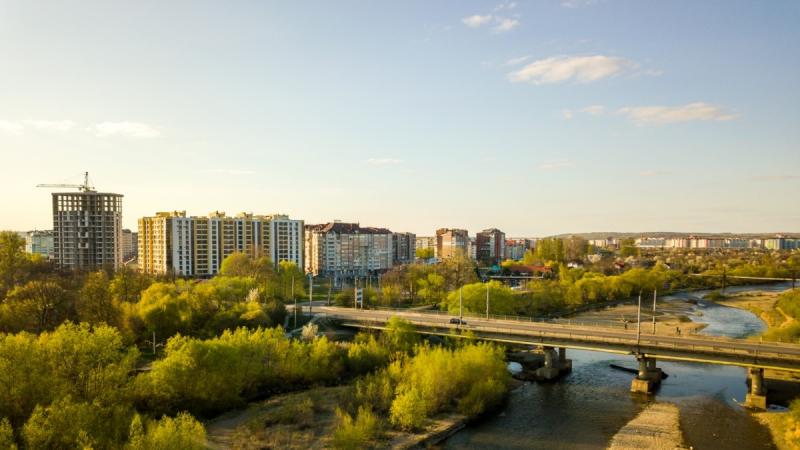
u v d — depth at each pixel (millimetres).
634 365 108875
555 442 68062
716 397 86062
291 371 84188
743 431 71375
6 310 90688
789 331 112375
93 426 50344
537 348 119188
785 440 67750
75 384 58438
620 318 164875
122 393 62438
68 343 59938
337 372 89250
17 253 149750
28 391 55062
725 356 82188
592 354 119750
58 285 105062
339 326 122812
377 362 92250
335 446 60031
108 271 169250
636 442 68000
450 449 65438
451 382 79938
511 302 143500
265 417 69500
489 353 87062
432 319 120500
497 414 78312
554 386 93312
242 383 76688
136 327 97312
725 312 180750
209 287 118938
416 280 185875
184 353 70375
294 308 130250
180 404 69062
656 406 81875
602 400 85188
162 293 105312
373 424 65875
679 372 101812
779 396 85188
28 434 46688
